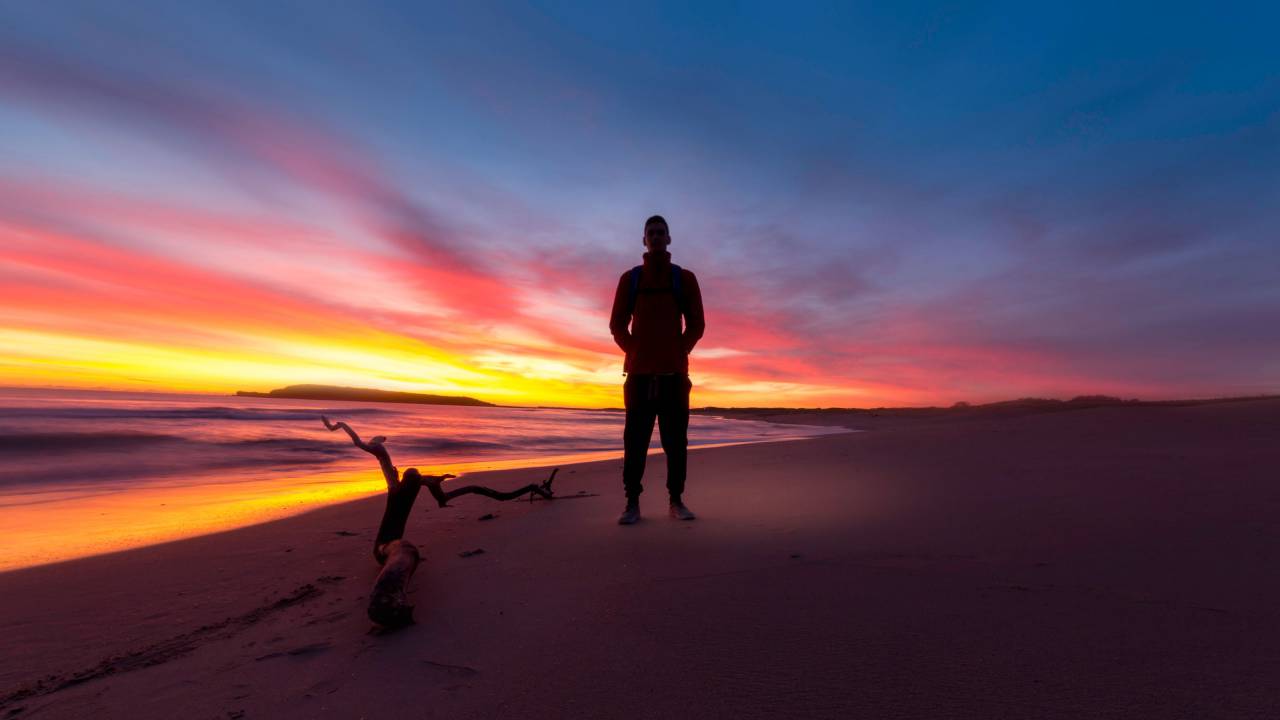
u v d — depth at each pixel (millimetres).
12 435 9758
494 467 8461
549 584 2275
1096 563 2254
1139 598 1875
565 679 1504
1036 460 5730
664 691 1422
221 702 1443
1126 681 1366
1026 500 3592
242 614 2078
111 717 1382
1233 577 2037
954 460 6109
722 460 7301
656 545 2838
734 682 1452
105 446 9742
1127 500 3434
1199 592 1908
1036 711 1257
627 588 2188
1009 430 10078
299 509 4594
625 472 3580
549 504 4457
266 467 8789
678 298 3756
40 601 2252
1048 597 1923
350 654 1695
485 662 1618
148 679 1576
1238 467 4566
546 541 3045
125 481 6996
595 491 5125
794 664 1534
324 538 3428
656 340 3664
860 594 2029
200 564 2820
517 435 18125
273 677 1569
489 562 2643
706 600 2031
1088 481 4207
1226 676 1367
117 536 3543
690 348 3746
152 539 3447
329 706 1411
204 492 5883
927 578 2170
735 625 1806
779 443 11078
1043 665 1465
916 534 2838
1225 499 3336
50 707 1432
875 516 3316
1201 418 9664
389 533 2715
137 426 12227
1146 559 2275
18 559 2953
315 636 1842
